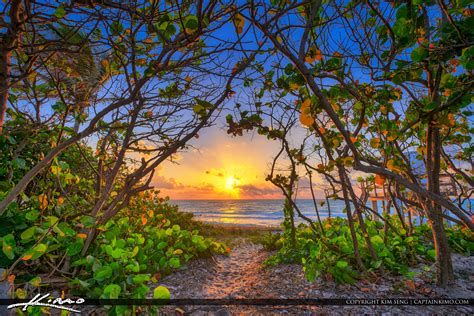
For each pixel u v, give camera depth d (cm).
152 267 396
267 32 191
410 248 413
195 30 192
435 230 317
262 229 1312
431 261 397
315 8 201
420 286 310
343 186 354
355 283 326
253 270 482
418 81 273
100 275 246
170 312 279
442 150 378
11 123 335
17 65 261
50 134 347
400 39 201
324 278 347
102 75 313
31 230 218
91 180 438
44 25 244
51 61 286
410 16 196
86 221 271
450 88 227
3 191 295
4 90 221
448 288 299
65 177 334
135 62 246
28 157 352
